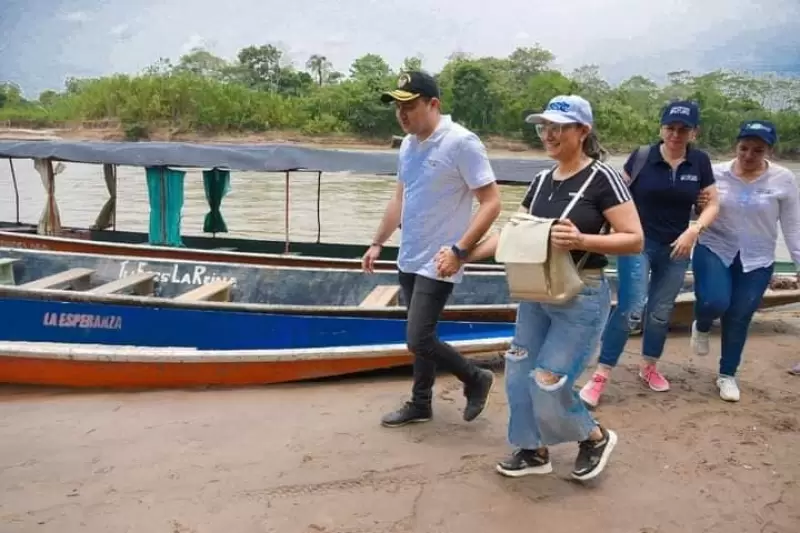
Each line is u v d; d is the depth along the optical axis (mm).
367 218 18266
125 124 58969
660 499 3562
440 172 3832
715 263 4801
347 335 5766
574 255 3240
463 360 4133
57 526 3213
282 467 3814
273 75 73250
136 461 3877
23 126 62562
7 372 5133
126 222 16547
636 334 6750
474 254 3754
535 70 66375
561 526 3291
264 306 5566
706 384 5293
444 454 3990
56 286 6484
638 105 63594
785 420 4574
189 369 5207
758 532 3309
